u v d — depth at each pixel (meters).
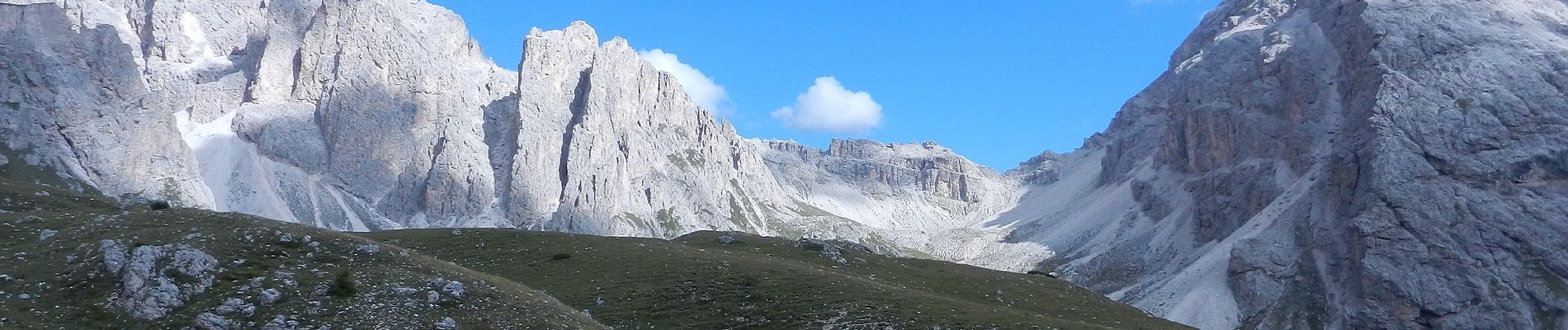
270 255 93.69
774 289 121.56
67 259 89.12
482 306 90.44
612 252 144.00
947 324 108.38
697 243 171.12
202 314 81.94
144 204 151.62
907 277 148.50
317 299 86.81
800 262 146.12
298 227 101.94
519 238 155.38
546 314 92.75
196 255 89.31
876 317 110.31
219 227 97.69
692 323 112.56
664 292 122.06
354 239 101.25
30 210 137.12
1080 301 144.38
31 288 84.56
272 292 86.31
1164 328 136.12
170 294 84.31
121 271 87.25
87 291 84.69
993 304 134.62
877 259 163.25
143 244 91.19
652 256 140.12
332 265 94.19
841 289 121.12
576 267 136.12
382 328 83.25
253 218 102.75
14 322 78.00
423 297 89.75
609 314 115.50
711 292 121.38
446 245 150.38
